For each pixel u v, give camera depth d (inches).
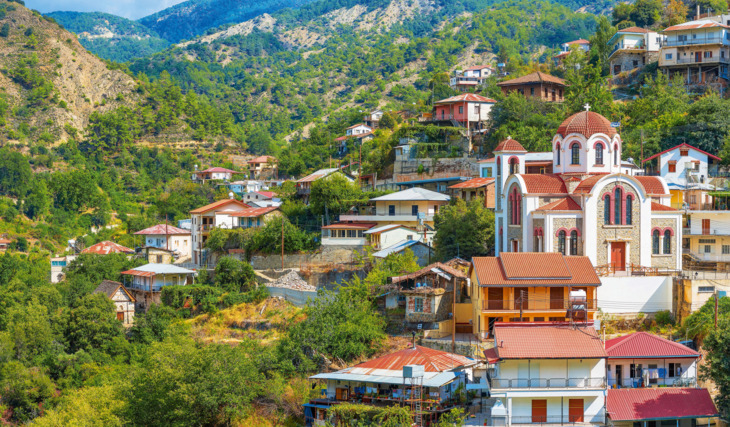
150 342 4360.2
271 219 5413.4
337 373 2989.7
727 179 4606.3
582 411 2652.6
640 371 2753.4
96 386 3725.4
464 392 2842.0
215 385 3117.6
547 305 3132.4
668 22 7455.7
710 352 2628.0
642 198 3494.1
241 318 4392.2
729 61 6240.2
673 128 5182.1
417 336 3427.7
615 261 3472.0
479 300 3223.4
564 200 3555.6
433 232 4650.6
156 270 5064.0
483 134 6176.2
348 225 5093.5
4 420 3745.1
